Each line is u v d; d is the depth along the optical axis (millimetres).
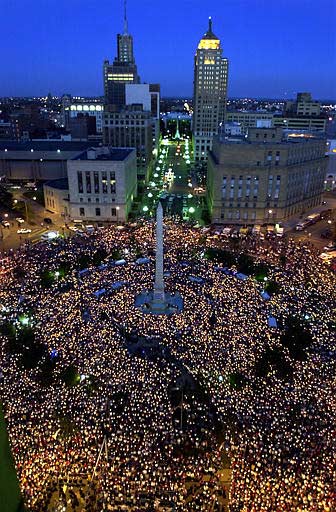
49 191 163500
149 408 58469
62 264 106375
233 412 58781
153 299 89375
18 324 78625
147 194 196375
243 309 85625
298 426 55656
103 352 69875
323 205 177625
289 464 49531
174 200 186000
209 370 66688
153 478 48438
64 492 46688
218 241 131500
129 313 83688
